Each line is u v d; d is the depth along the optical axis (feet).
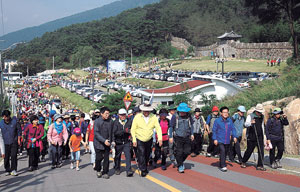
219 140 30.91
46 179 31.04
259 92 62.03
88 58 504.43
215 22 461.37
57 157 38.40
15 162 34.24
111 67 294.66
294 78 63.46
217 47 344.08
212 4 501.97
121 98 85.20
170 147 32.65
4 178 32.81
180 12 523.70
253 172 30.53
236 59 283.79
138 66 382.63
